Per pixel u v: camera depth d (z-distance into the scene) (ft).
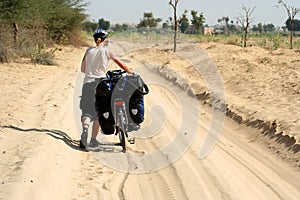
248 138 35.01
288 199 23.52
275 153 30.83
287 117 36.17
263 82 54.90
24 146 27.27
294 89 49.01
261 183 25.50
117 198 22.93
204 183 24.86
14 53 81.87
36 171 23.44
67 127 34.06
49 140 28.99
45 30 120.78
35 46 92.43
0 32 82.38
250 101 45.65
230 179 25.64
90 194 23.04
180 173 26.27
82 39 157.99
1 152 26.37
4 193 20.35
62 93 48.11
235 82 57.31
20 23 88.43
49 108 39.50
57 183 23.21
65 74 69.00
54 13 122.83
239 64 75.82
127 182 25.08
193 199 22.76
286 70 64.28
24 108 39.47
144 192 23.77
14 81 57.36
